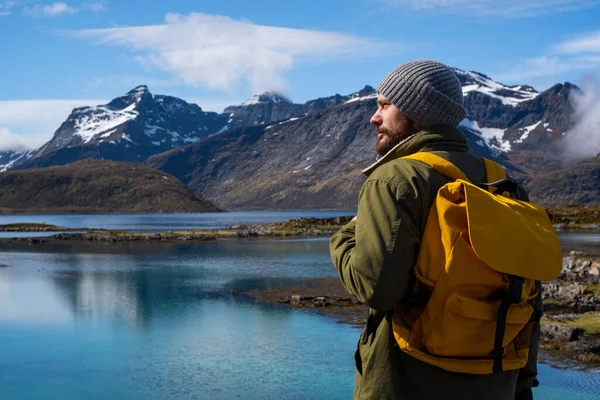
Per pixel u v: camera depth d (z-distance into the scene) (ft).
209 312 106.52
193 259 216.54
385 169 9.69
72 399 60.08
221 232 395.75
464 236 8.75
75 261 211.00
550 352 70.38
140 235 359.87
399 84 10.53
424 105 10.32
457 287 8.84
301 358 73.67
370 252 9.02
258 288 138.10
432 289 9.08
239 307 111.34
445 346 8.92
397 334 9.42
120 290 136.67
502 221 8.73
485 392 9.26
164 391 62.13
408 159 9.91
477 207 8.76
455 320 8.79
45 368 71.10
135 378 66.59
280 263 199.72
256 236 368.89
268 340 83.66
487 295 8.86
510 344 9.42
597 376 61.67
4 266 193.06
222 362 72.69
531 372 10.45
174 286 142.92
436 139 10.34
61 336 88.07
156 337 86.84
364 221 9.30
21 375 68.13
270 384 63.72
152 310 109.50
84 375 68.18
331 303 112.78
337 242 10.09
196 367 70.74
